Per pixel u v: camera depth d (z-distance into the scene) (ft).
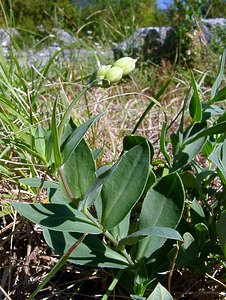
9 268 0.67
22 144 0.77
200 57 2.94
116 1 5.16
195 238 0.65
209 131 0.70
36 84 1.31
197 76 2.51
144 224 0.60
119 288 0.67
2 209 0.79
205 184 0.79
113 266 0.58
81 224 0.57
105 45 3.21
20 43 2.98
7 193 0.86
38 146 0.66
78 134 0.53
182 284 0.67
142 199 0.76
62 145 0.56
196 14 3.28
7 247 0.75
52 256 0.73
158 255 0.62
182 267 0.67
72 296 0.67
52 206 0.57
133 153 0.57
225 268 0.67
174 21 3.39
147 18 5.54
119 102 1.71
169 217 0.59
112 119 1.37
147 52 3.41
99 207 0.57
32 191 0.85
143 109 1.50
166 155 0.77
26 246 0.75
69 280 0.71
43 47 2.92
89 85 0.53
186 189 0.76
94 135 1.03
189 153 0.75
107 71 0.54
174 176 0.60
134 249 0.61
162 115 1.47
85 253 0.59
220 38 3.26
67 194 0.55
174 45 3.32
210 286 0.67
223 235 0.58
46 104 1.20
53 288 0.68
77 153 0.57
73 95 1.46
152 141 1.24
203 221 0.66
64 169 0.57
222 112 0.81
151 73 2.57
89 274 0.69
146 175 0.56
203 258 0.63
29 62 2.19
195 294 0.64
